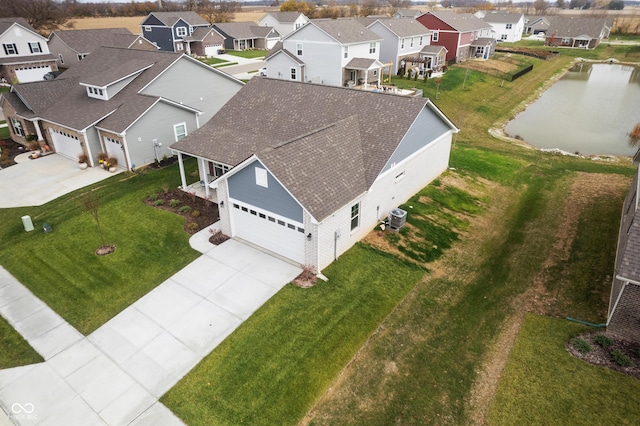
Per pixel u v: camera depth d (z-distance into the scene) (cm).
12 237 1827
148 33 7094
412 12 7800
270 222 1612
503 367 1172
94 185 2289
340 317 1340
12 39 4856
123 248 1719
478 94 4556
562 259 1673
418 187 2208
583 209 2081
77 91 2905
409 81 4731
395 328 1312
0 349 1238
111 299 1435
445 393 1095
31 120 2703
